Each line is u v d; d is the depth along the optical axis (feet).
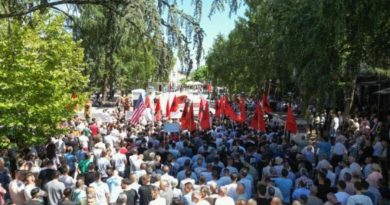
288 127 61.98
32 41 59.98
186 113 71.20
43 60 63.36
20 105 54.24
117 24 27.61
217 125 89.61
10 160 49.01
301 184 35.27
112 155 48.29
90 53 29.84
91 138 66.90
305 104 58.23
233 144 58.23
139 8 26.32
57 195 34.50
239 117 83.46
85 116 100.27
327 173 40.47
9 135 55.47
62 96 60.49
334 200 30.55
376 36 51.85
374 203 33.58
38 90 56.39
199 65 26.91
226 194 32.50
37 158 47.39
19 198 34.58
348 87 56.39
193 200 30.22
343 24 45.32
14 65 54.90
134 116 82.07
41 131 57.26
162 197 33.63
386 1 44.91
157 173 39.34
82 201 32.71
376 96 118.21
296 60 55.83
